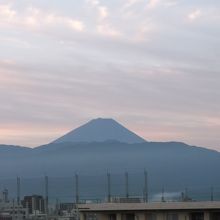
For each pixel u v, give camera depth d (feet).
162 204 183.83
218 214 179.52
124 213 190.19
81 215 197.06
